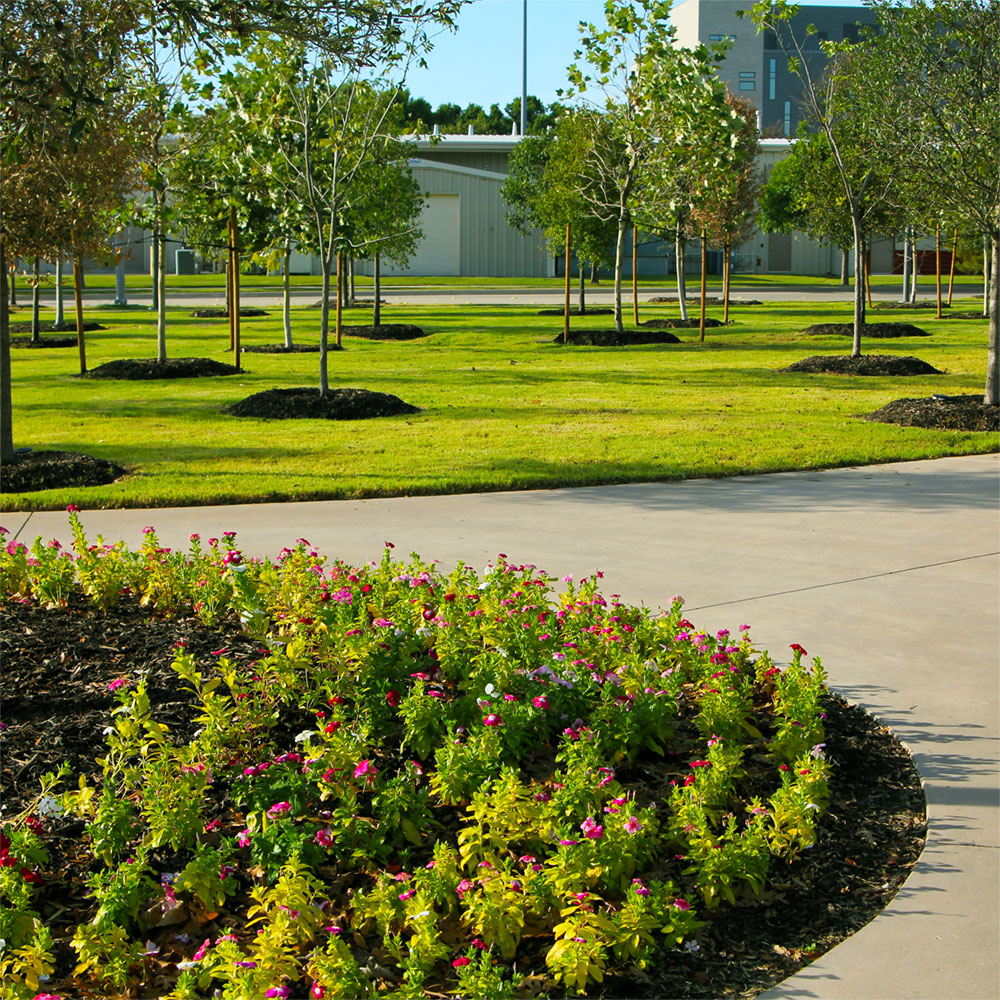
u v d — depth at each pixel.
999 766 4.20
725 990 2.96
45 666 4.90
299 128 14.23
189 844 3.48
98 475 10.13
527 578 5.77
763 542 7.68
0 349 10.20
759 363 20.44
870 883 3.46
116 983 2.94
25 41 6.07
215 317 33.16
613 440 12.12
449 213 59.25
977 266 36.53
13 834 3.32
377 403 14.47
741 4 62.91
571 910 3.13
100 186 12.75
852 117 17.42
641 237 53.78
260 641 5.10
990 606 6.18
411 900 3.11
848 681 5.07
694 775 3.81
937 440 12.03
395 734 4.36
